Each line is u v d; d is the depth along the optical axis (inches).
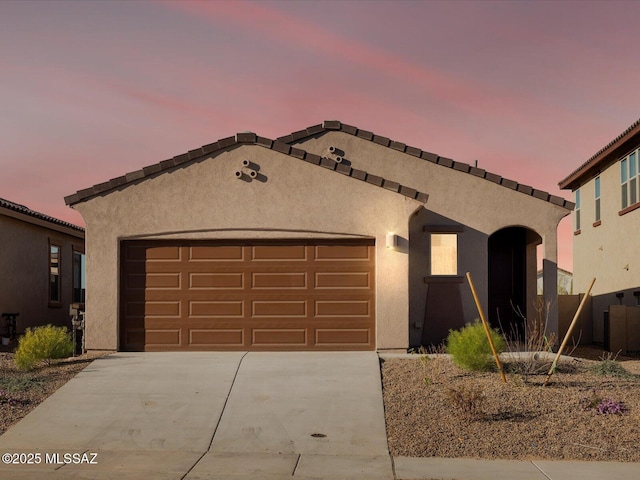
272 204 613.3
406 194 608.7
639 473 344.5
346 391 483.5
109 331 611.2
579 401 453.4
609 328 799.7
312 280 616.1
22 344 555.2
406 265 607.5
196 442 400.5
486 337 526.6
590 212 1044.5
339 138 730.8
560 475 340.5
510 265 760.3
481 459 372.2
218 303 617.9
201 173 617.9
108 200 619.2
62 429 419.8
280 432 415.2
